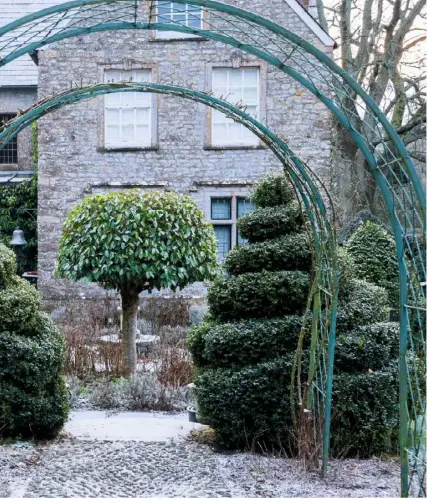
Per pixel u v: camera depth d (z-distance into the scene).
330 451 5.76
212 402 5.89
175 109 15.66
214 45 15.57
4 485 4.86
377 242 8.41
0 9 17.95
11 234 16.66
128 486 4.89
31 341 6.07
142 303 14.83
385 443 5.86
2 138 5.20
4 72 18.03
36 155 16.66
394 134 4.00
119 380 9.08
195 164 15.62
